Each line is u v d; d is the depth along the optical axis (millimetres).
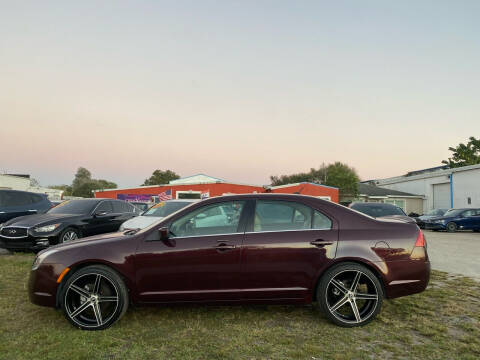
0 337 3604
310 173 60188
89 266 3918
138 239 4031
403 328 3918
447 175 31953
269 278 3957
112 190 34844
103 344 3430
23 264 7383
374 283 3941
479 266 7938
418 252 4070
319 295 3969
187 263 3930
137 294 3924
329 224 4121
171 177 76625
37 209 10812
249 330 3816
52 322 4039
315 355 3238
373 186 46906
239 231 4059
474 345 3432
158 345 3430
